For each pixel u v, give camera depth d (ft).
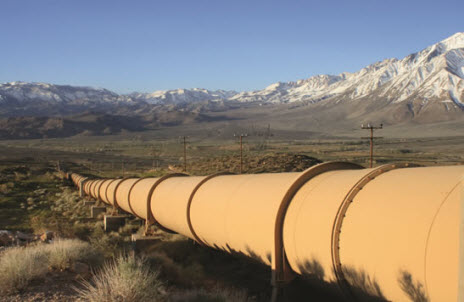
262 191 38.11
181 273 47.80
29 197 178.60
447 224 20.40
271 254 34.22
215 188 48.16
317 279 29.45
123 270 36.70
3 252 49.98
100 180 146.92
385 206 24.43
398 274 22.30
